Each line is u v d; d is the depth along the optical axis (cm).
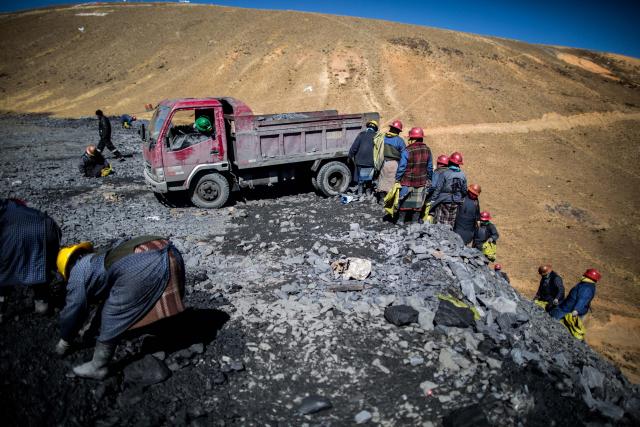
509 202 3450
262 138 878
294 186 1073
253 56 6128
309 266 611
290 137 904
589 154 4462
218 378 362
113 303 317
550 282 787
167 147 830
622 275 2584
